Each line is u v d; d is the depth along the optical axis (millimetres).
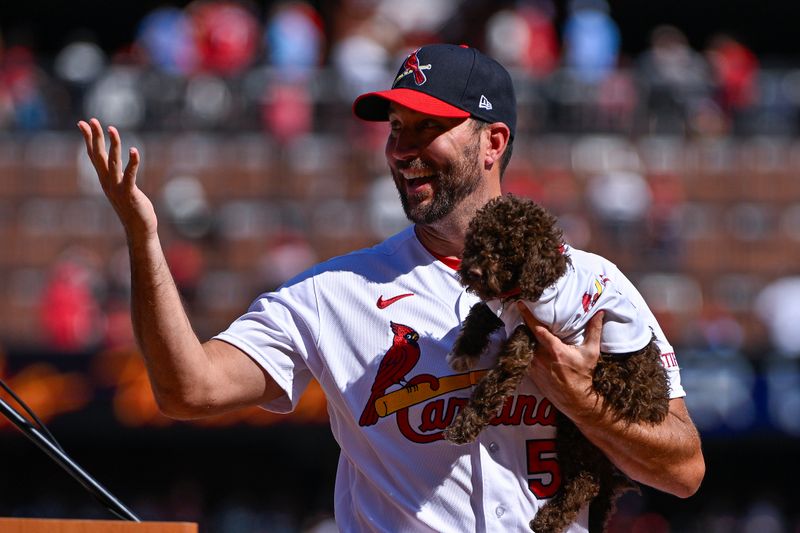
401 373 13398
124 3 77188
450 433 12508
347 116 56500
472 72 13836
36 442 12766
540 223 12453
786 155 57406
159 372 12992
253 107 56531
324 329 13844
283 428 42781
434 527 12984
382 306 13742
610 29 60406
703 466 13570
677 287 53312
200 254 52750
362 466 13500
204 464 52719
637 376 12711
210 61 58344
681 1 77375
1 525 11367
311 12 62062
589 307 12703
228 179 55344
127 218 12570
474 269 12297
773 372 42750
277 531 50719
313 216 53969
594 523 13578
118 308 49281
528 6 63562
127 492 52312
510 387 12445
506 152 14203
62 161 55625
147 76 56406
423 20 64375
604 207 53719
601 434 12750
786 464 53031
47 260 53906
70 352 42594
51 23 78438
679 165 56656
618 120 57250
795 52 81062
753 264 55438
